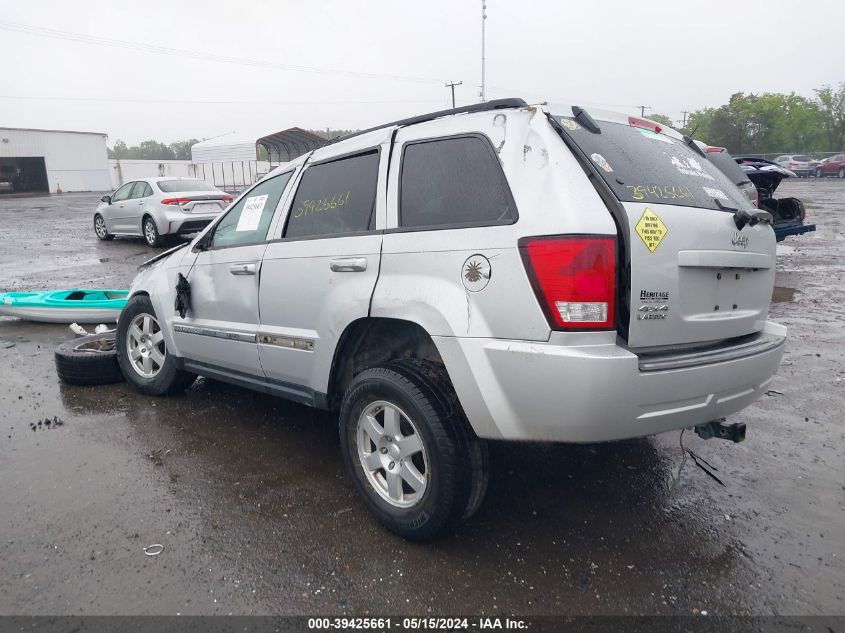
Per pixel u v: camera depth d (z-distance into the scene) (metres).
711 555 2.86
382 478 3.11
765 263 3.22
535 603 2.54
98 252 13.55
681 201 2.84
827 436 4.12
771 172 10.42
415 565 2.78
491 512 3.22
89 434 4.18
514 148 2.74
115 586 2.63
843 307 7.82
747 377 2.90
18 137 44.28
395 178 3.16
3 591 2.60
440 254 2.80
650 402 2.53
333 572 2.73
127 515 3.18
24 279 10.23
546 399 2.48
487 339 2.62
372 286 3.06
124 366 5.00
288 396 3.77
